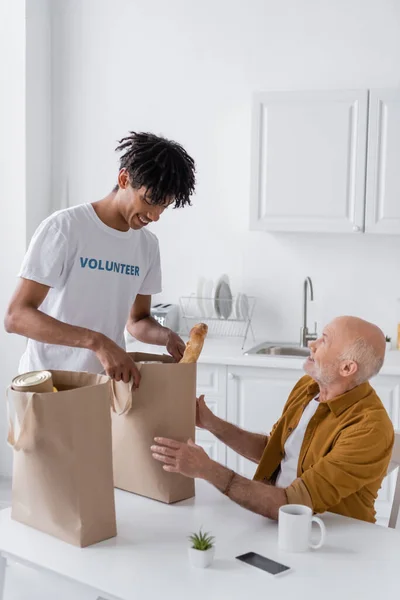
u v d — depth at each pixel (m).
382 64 3.79
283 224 3.64
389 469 2.16
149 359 1.97
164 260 4.20
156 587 1.36
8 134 3.97
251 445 2.11
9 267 4.02
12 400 1.53
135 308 2.36
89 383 1.64
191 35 4.02
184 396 1.75
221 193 4.07
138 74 4.11
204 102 4.04
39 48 4.06
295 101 3.57
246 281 4.08
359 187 3.53
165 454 1.71
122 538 1.57
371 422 1.77
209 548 1.44
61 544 1.53
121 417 1.80
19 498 1.63
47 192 4.22
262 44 3.93
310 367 1.88
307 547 1.53
